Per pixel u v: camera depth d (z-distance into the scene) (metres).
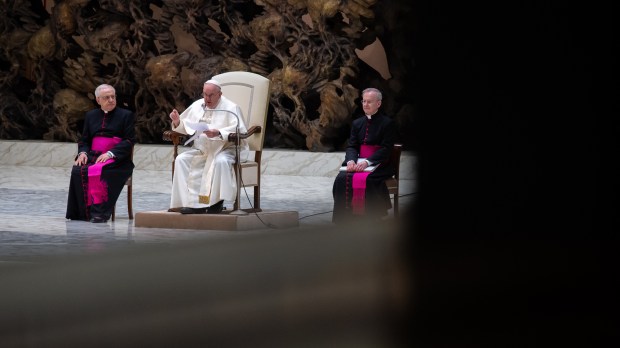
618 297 10.09
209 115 30.06
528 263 10.23
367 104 31.42
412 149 9.71
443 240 10.23
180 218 29.33
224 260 20.92
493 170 10.06
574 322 9.43
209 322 13.20
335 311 12.91
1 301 15.66
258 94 30.75
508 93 10.34
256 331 12.37
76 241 26.19
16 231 28.48
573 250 10.54
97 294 16.28
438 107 9.51
